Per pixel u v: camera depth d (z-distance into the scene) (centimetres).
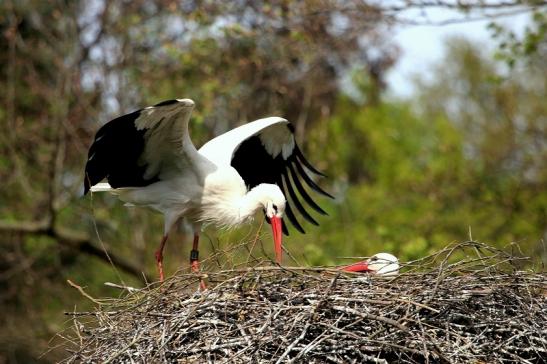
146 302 803
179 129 980
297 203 1164
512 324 750
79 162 1733
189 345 757
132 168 1025
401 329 710
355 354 731
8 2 1659
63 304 1667
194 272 817
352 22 1494
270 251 1302
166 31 1634
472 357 725
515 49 1367
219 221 1048
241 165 1166
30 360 1583
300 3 1417
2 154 1677
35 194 1659
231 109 1653
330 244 1691
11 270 1603
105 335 789
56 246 1694
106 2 1658
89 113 1644
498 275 788
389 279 797
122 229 1741
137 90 1642
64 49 1666
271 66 1568
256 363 729
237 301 775
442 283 776
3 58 1739
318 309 745
